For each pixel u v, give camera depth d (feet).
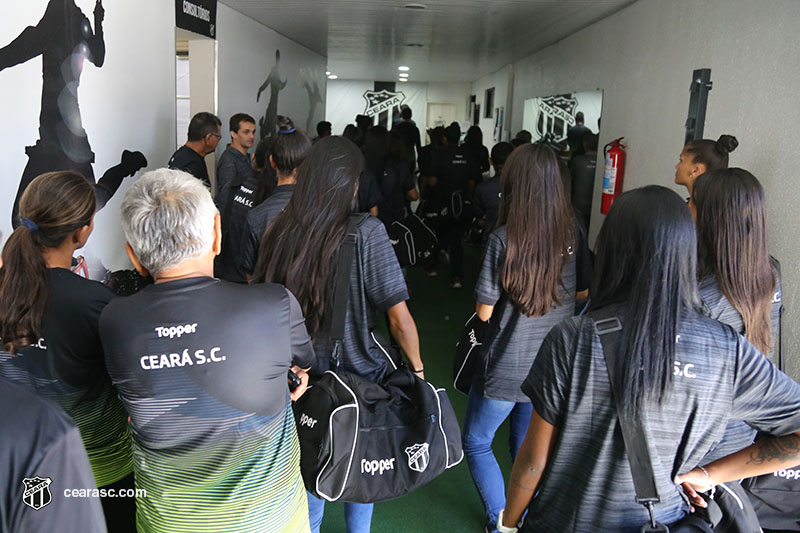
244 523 4.38
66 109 10.80
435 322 17.48
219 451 4.27
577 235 7.41
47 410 2.68
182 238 4.14
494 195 15.51
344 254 5.89
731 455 3.93
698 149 9.12
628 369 3.65
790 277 9.33
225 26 20.22
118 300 4.29
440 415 5.94
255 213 7.03
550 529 4.10
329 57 37.76
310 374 6.12
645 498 3.67
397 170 17.49
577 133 22.33
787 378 3.73
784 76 9.76
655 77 15.44
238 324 4.18
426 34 25.72
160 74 14.70
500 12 19.72
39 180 5.05
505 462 10.12
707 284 5.57
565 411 3.93
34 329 4.80
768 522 5.70
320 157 5.88
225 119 20.58
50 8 10.21
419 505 8.91
